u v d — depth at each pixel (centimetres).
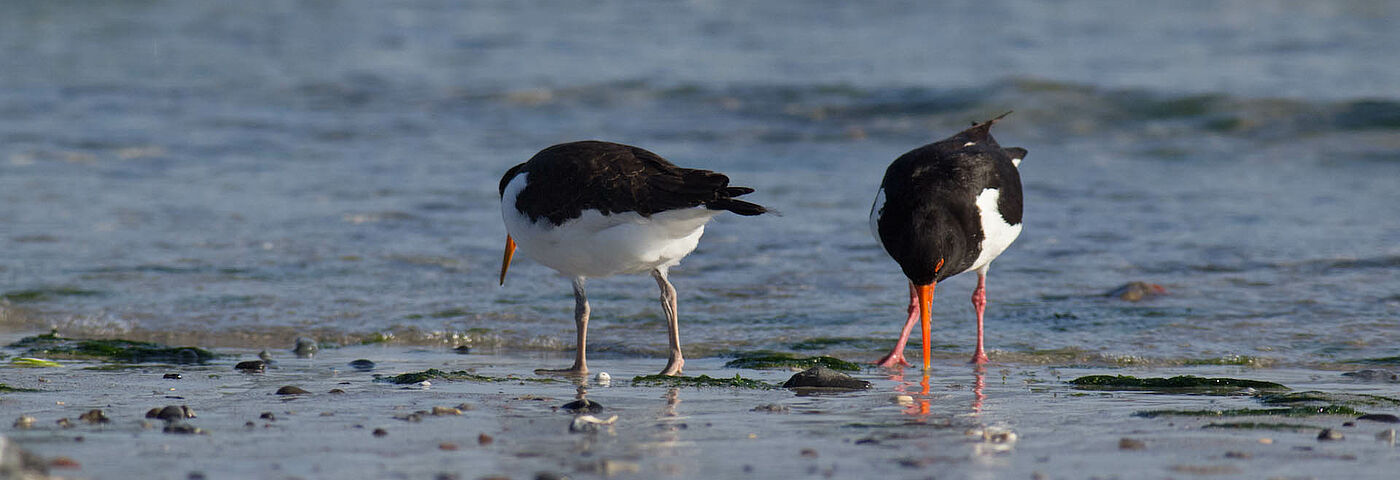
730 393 920
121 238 1605
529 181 1034
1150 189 1911
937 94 2655
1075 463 664
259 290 1373
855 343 1187
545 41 3541
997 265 1474
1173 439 727
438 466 654
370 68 3247
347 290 1376
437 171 2112
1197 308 1261
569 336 1209
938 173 1156
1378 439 717
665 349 1161
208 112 2736
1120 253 1509
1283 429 752
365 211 1777
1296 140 2278
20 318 1277
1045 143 2353
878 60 3098
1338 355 1094
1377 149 2181
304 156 2256
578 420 770
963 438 735
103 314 1285
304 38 3728
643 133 2514
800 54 3216
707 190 922
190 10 4247
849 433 754
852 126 2566
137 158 2208
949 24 3569
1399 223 1622
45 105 2800
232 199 1861
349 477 627
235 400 870
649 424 783
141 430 746
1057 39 3278
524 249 1077
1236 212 1723
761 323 1252
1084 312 1266
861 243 1584
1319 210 1727
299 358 1114
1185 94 2494
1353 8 3503
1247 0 3697
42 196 1861
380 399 878
